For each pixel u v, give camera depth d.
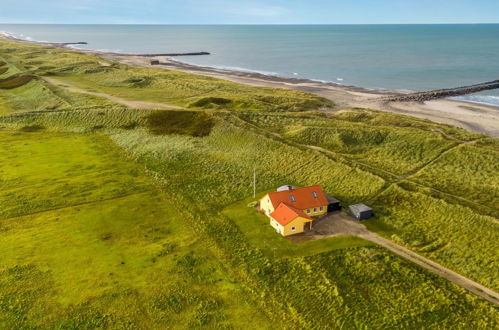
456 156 53.94
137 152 62.62
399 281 31.19
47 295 30.31
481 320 26.86
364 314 27.89
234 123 70.31
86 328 27.22
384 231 38.72
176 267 33.84
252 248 36.34
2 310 28.73
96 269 33.53
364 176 49.03
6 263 34.19
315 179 51.03
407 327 26.64
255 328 27.08
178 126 72.69
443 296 29.17
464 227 37.44
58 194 47.75
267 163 56.72
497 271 31.48
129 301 29.75
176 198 47.03
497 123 84.62
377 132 65.31
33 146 65.50
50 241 37.78
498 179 46.78
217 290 30.98
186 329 27.17
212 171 55.12
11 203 45.25
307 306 28.89
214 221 41.50
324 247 36.09
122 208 44.59
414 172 51.19
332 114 87.50
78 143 67.38
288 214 38.56
